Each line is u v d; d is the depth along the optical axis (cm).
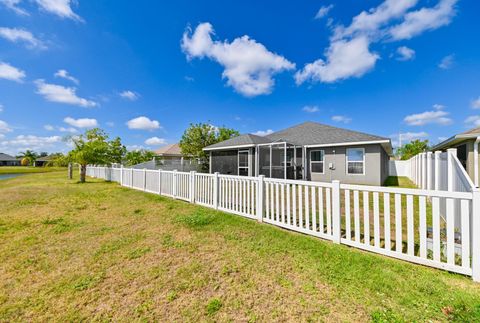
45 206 662
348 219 343
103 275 267
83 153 1335
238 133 2445
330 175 1312
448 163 479
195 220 483
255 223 460
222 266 286
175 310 204
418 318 185
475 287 228
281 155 1463
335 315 193
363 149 1209
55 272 275
